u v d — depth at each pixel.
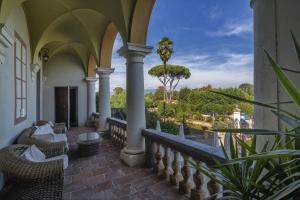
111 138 6.20
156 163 3.44
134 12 3.61
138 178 3.21
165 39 16.44
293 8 1.19
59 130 5.24
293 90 0.88
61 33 5.86
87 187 2.92
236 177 1.18
